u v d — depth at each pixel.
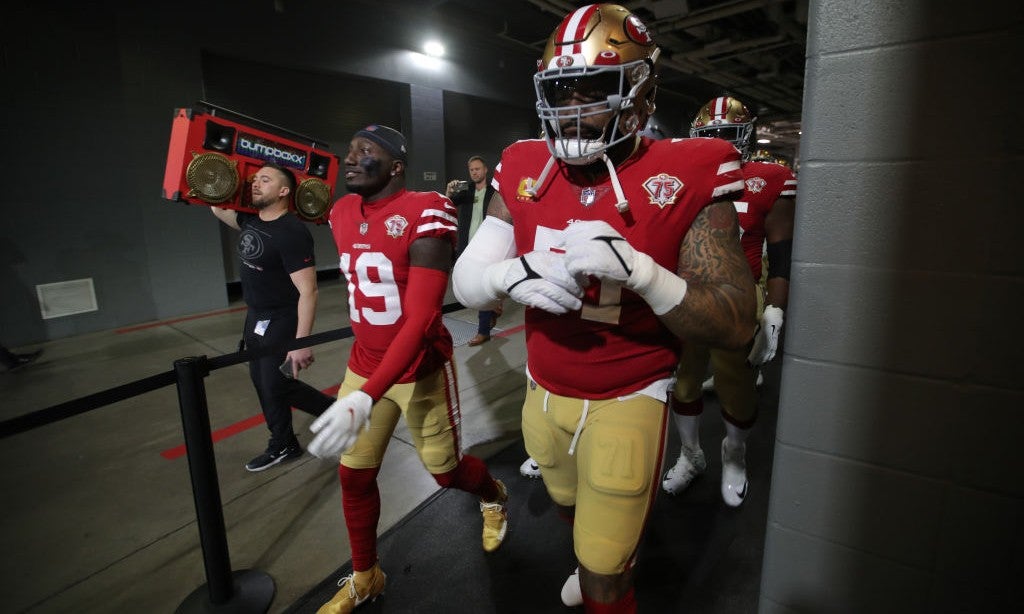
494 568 1.94
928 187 0.88
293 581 1.91
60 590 1.89
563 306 0.94
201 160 2.86
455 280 1.19
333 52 6.93
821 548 1.11
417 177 8.29
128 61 5.20
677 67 8.25
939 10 0.83
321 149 3.54
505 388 3.67
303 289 2.33
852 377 1.01
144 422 3.21
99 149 5.11
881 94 0.89
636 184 1.01
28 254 4.80
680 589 1.82
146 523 2.26
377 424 1.63
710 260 0.99
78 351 4.63
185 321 5.62
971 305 0.88
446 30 8.06
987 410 0.90
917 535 1.00
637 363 1.08
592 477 1.06
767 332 1.97
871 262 0.95
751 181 2.08
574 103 0.97
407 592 1.83
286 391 2.60
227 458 2.76
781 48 8.06
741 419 2.18
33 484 2.56
